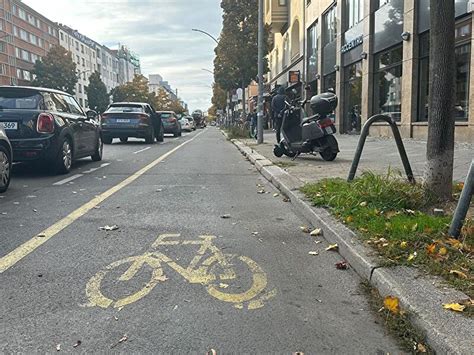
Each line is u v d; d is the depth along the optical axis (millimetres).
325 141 11047
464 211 4160
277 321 3127
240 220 5875
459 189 6020
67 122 10055
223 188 8320
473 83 13008
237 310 3291
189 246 4738
